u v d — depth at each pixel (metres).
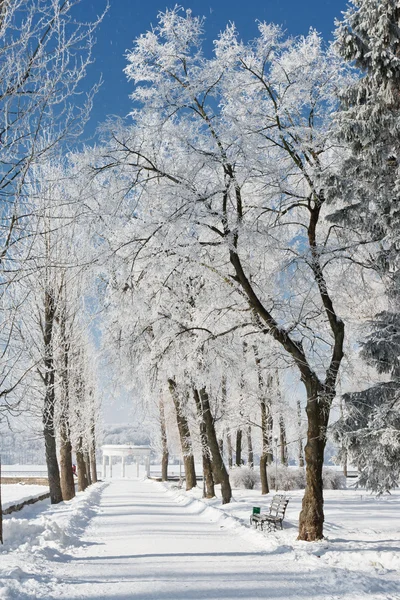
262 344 21.58
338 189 14.75
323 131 16.02
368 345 15.04
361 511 21.28
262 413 31.06
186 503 29.05
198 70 15.77
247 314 18.73
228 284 16.95
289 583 9.55
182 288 19.61
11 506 22.33
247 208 17.00
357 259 16.97
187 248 15.31
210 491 29.95
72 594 8.34
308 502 14.72
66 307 25.64
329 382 15.42
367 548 13.10
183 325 19.70
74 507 24.28
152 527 18.22
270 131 16.27
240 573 10.37
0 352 12.83
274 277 16.45
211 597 8.37
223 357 22.02
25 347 13.34
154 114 15.58
